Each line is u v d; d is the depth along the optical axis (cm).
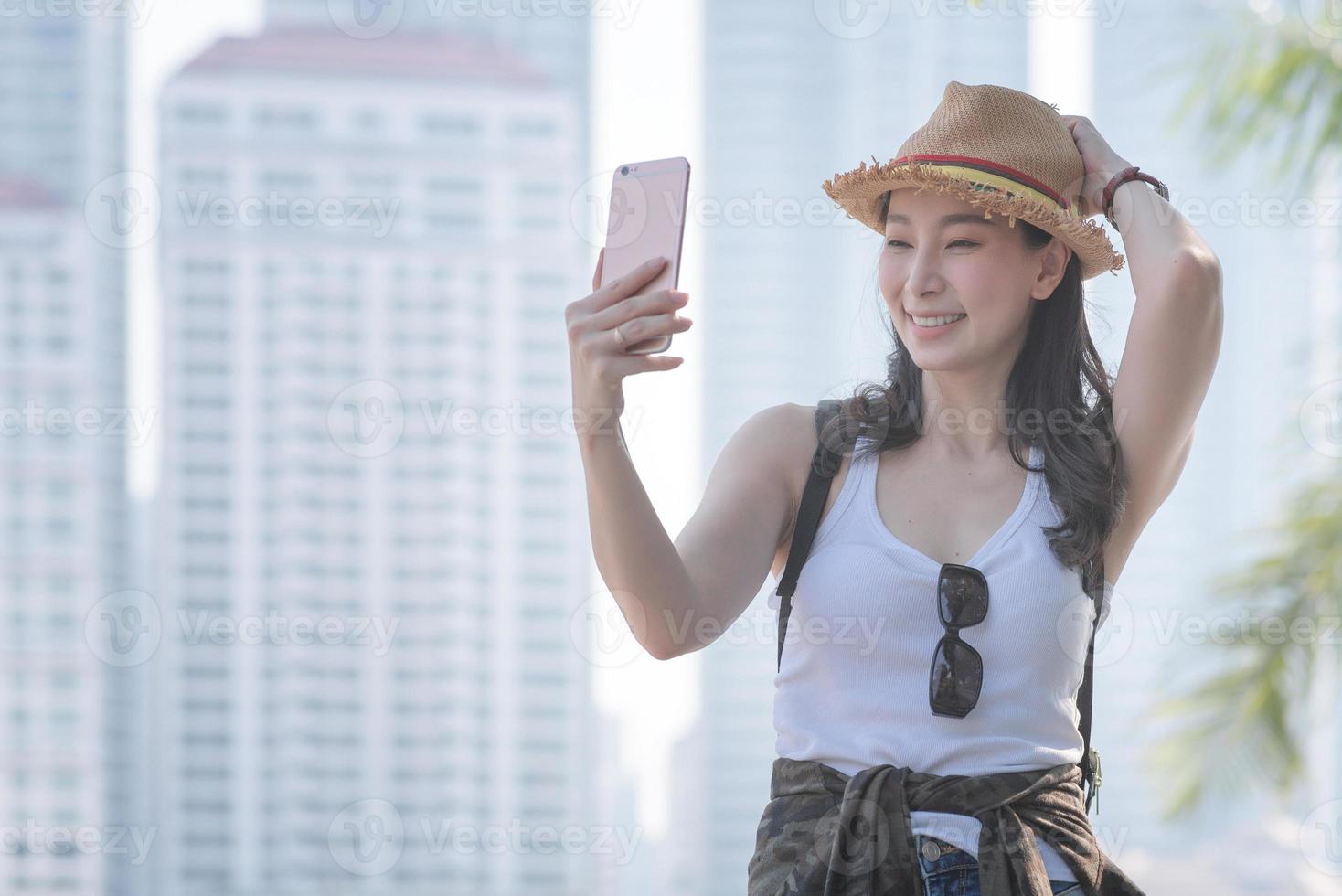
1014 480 266
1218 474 6531
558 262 8994
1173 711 711
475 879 8500
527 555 8838
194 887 8012
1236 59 730
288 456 8638
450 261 8938
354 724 8525
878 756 249
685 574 245
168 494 8456
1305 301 4966
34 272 7806
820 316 9769
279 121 8850
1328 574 689
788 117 9488
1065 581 257
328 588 8600
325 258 8794
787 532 276
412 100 8969
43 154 7875
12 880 7550
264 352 8656
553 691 8700
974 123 274
